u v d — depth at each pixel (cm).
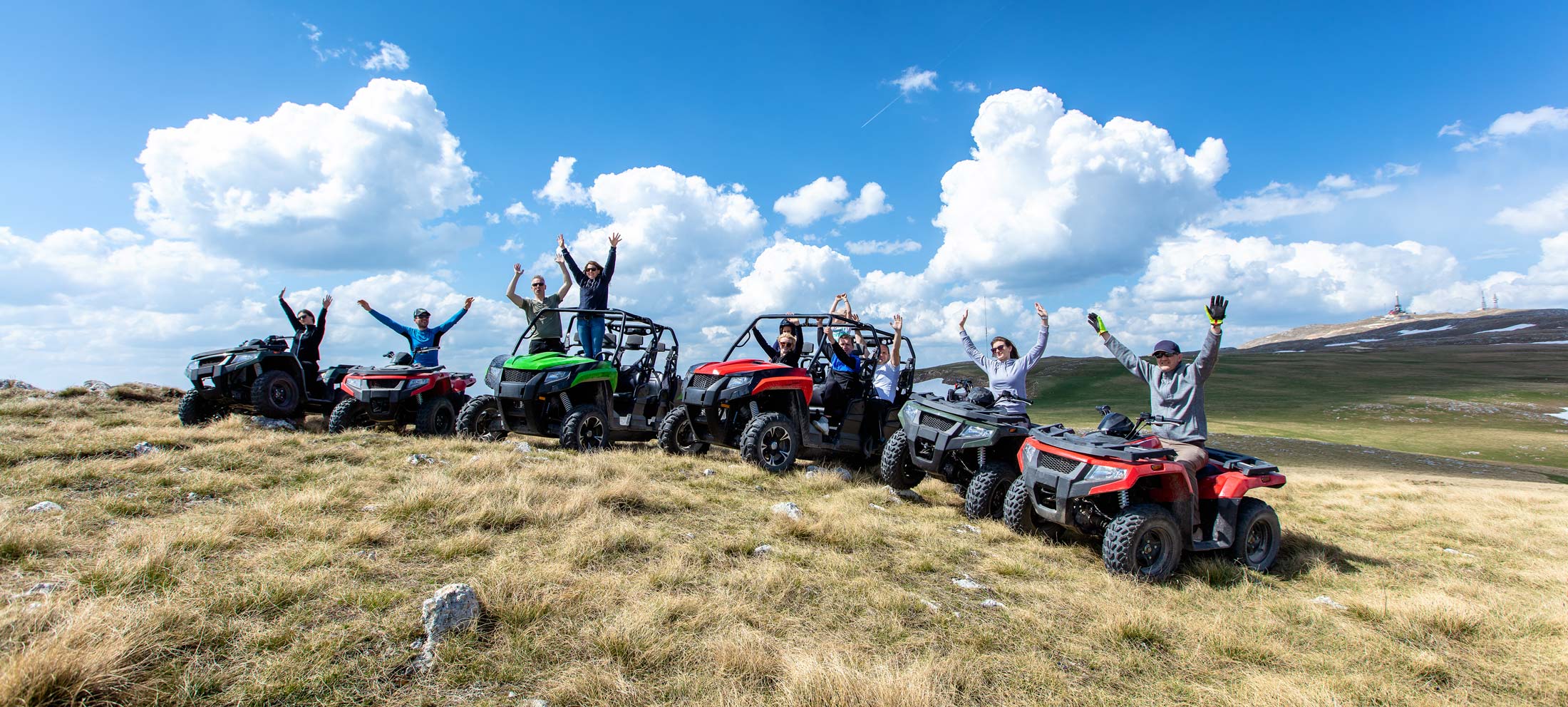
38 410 907
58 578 322
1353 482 1317
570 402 817
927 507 680
